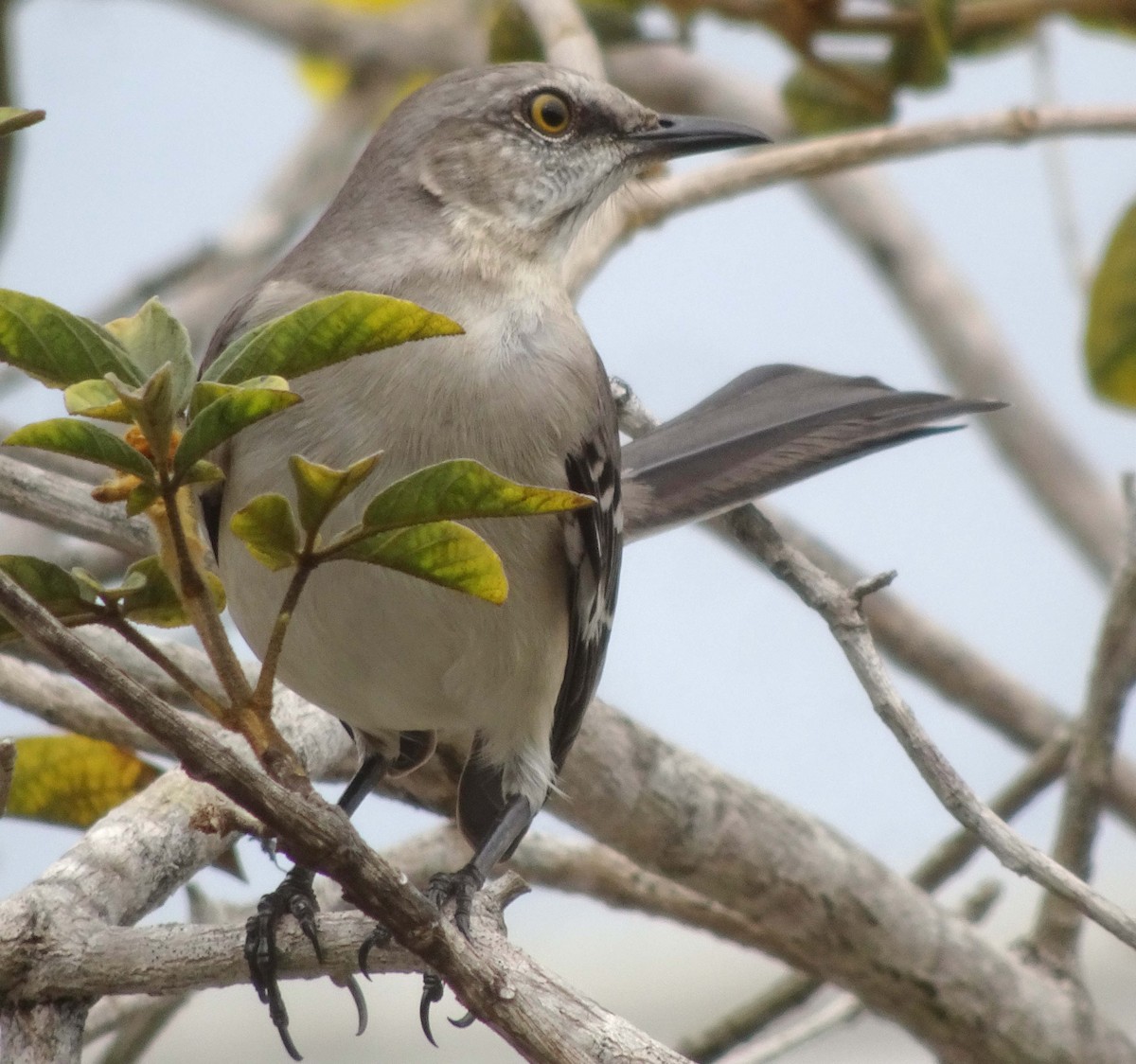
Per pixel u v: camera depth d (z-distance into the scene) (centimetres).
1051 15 1136
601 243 1006
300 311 500
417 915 515
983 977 979
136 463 493
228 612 834
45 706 865
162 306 542
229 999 1427
